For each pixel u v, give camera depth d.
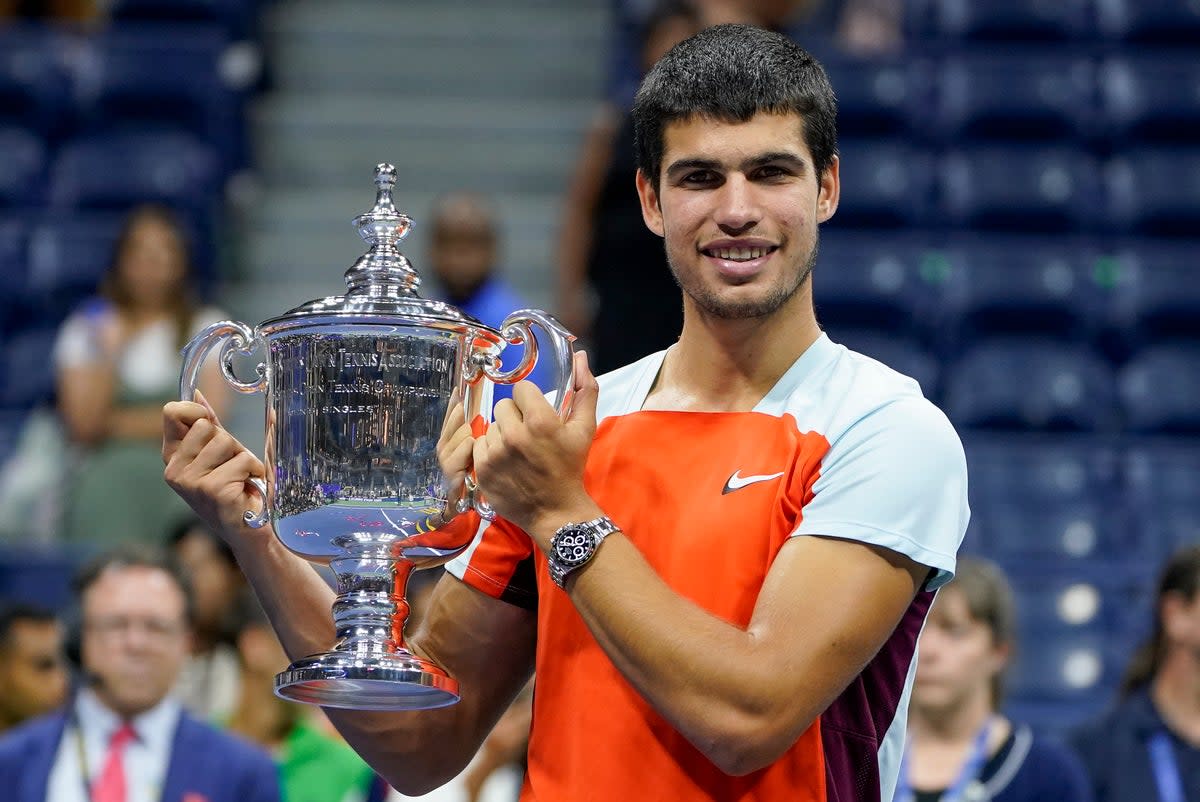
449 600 6.22
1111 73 24.66
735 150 5.60
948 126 24.16
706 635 5.24
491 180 25.31
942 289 21.64
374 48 26.94
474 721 6.28
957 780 11.55
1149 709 12.09
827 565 5.43
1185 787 11.80
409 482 5.71
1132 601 16.20
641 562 5.37
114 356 18.22
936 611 11.72
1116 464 18.89
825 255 21.89
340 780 13.52
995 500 18.52
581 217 15.93
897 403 5.73
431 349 5.75
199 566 14.53
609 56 26.59
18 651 14.01
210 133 24.69
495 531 6.14
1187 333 21.53
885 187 23.11
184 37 26.23
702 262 5.69
